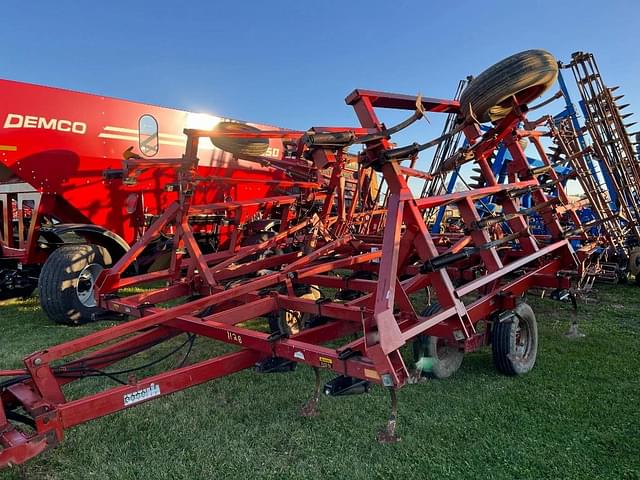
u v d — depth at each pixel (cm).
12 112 627
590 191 745
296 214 825
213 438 312
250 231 844
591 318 612
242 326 614
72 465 282
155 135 781
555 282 475
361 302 402
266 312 411
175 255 507
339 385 289
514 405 357
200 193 866
